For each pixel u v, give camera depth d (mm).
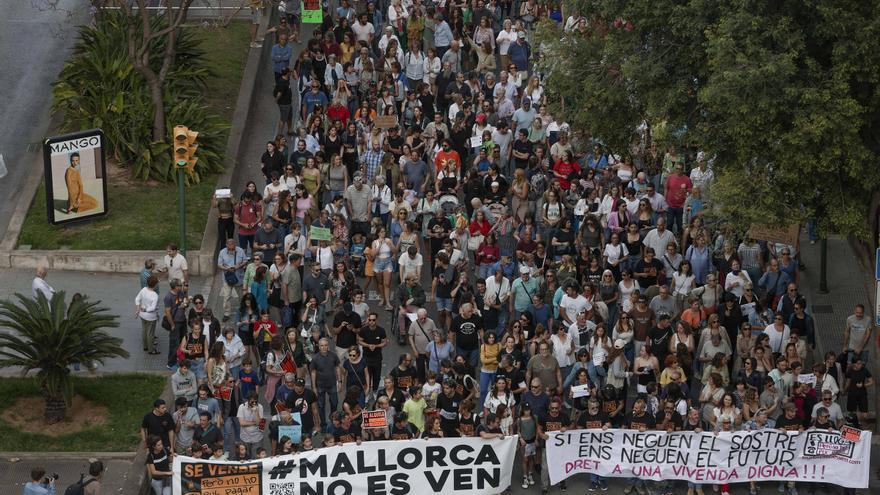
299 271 64000
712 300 63219
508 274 64812
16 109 85750
